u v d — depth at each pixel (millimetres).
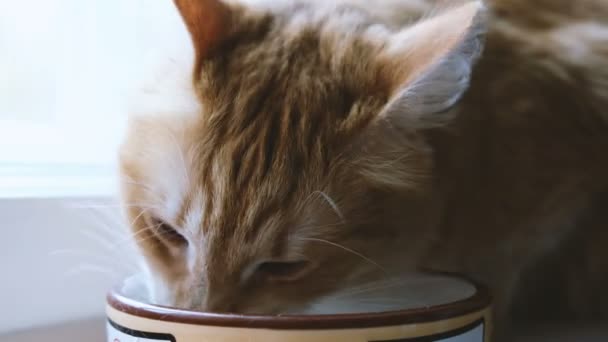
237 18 390
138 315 302
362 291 385
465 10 358
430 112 374
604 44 507
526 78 464
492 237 448
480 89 443
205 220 359
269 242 357
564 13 539
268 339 289
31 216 413
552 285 521
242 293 365
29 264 414
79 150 500
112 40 503
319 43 389
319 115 363
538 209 458
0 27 462
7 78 467
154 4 475
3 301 406
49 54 487
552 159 458
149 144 377
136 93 398
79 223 431
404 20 421
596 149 473
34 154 479
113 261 431
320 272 373
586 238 510
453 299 358
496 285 465
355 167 365
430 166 393
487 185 436
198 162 360
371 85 367
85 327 433
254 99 366
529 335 487
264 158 357
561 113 468
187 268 373
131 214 393
